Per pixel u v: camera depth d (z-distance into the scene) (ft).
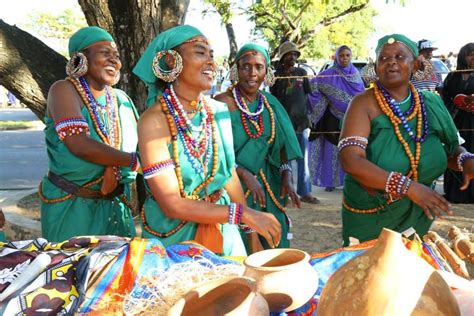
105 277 5.96
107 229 10.98
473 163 9.59
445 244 6.49
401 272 4.13
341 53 22.70
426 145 9.43
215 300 4.74
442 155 9.55
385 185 8.82
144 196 17.99
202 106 8.30
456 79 21.39
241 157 11.23
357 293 4.17
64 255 6.42
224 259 6.52
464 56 21.29
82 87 10.82
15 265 6.38
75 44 10.85
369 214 9.79
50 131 10.91
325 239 17.65
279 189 11.95
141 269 6.05
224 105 8.71
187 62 7.84
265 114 11.59
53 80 15.67
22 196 22.09
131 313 5.11
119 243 6.58
